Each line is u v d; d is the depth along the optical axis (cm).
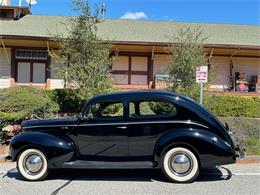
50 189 733
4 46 2197
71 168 823
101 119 816
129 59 2334
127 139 801
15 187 751
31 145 808
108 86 1609
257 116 1850
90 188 741
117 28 2456
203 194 692
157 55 2347
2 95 1509
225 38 2406
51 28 2333
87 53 1612
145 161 800
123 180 812
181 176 782
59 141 809
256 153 1116
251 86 2273
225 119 1656
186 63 1642
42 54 2267
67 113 1717
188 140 774
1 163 1027
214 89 2314
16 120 1338
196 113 792
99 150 812
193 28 2505
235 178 829
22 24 2380
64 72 1612
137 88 2252
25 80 2266
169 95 812
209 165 775
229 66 2373
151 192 706
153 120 798
